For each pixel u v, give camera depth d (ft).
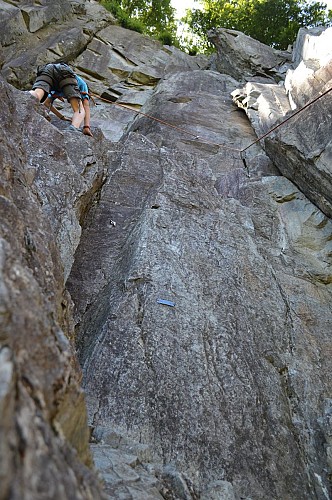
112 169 23.17
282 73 46.52
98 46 49.55
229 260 18.81
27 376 6.21
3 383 5.21
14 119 15.48
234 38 48.98
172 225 19.20
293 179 25.73
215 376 14.53
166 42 61.77
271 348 16.42
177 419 13.17
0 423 4.77
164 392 13.65
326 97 24.08
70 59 47.26
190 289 16.85
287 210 24.77
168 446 12.62
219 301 16.96
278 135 25.39
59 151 18.33
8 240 9.09
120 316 15.31
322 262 22.49
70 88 24.36
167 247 18.07
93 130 24.84
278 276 20.39
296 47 46.06
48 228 12.25
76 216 17.52
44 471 5.24
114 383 13.61
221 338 15.67
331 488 13.35
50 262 11.00
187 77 43.14
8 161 12.23
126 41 51.55
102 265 18.53
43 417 6.04
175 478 11.43
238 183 26.37
